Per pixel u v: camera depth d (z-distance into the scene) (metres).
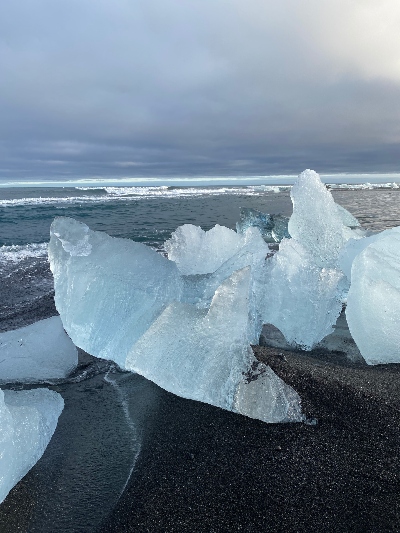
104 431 1.68
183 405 1.79
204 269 3.55
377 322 2.16
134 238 7.31
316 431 1.53
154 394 1.94
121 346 2.18
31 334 2.46
